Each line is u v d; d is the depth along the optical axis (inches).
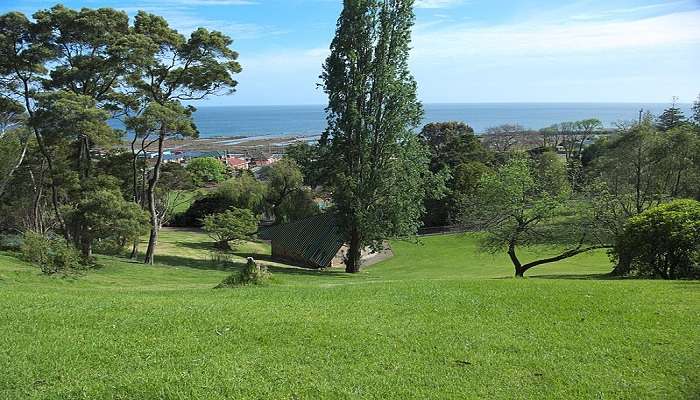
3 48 1059.3
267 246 1973.4
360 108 1283.2
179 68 1240.8
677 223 669.9
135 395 237.8
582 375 268.8
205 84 1250.0
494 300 434.0
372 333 330.6
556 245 1094.4
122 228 1045.2
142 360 276.8
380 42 1232.2
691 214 679.1
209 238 1978.3
